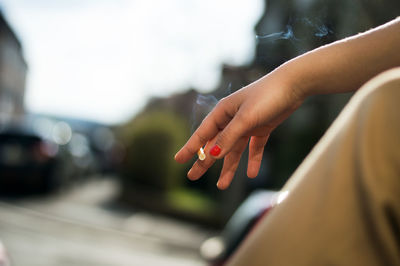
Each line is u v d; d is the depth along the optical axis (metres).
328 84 0.59
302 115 9.38
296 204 0.45
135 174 11.88
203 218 9.25
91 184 13.09
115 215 8.77
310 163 0.47
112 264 4.93
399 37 0.54
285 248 0.44
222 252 2.99
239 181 8.41
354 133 0.43
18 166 8.89
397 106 0.42
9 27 33.50
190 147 0.69
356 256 0.41
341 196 0.42
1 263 1.08
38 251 4.92
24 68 44.19
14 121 10.05
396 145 0.41
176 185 12.08
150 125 12.15
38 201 8.71
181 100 13.23
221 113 0.68
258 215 2.97
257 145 0.80
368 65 0.56
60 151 9.93
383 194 0.40
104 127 16.20
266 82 0.64
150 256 5.86
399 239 0.40
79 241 5.93
